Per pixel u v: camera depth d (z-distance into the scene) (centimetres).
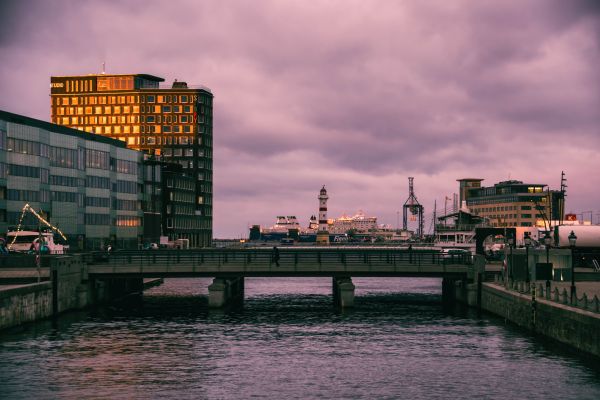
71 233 16812
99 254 10306
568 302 6394
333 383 5428
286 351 6631
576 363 5812
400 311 9744
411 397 5034
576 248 10100
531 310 7206
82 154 17375
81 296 9544
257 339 7281
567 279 8950
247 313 9538
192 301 11219
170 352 6550
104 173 18450
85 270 9731
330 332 7750
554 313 6538
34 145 15225
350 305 10175
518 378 5453
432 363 6059
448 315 9181
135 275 9819
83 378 5522
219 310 9881
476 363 6016
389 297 12250
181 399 4978
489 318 8775
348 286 10206
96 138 19050
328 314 9431
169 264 9812
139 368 5884
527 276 7938
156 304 10669
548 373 5541
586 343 5769
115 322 8431
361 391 5194
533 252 9081
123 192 19625
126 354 6438
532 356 6153
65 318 8719
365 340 7219
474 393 5103
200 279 17850
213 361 6184
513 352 6375
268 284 16612
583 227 10094
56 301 8750
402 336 7444
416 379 5525
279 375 5681
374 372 5766
